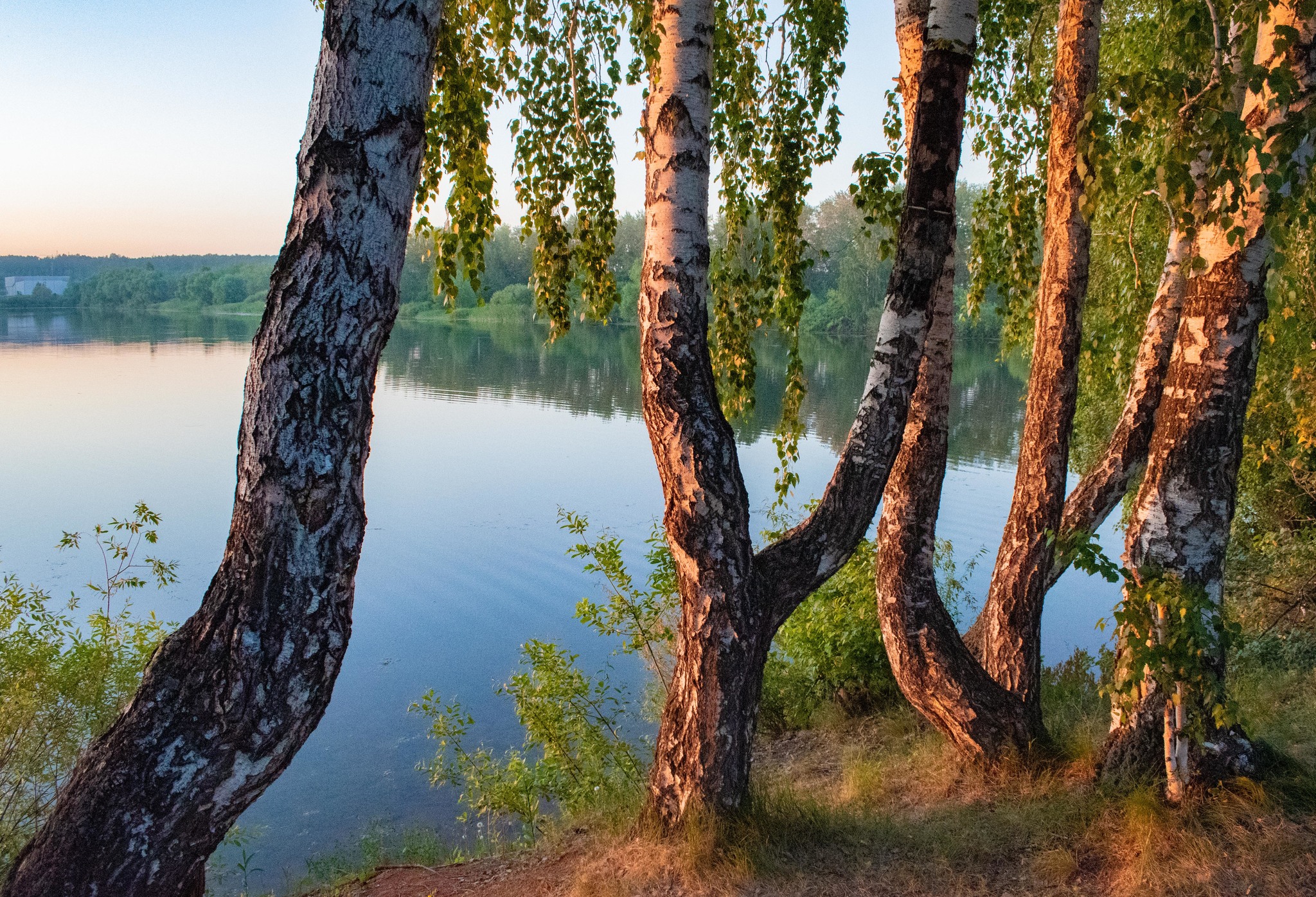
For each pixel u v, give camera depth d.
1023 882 3.75
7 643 5.70
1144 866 3.52
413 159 2.27
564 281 6.07
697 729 4.23
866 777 5.25
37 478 18.00
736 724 4.23
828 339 62.56
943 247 4.30
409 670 9.73
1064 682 7.07
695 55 4.09
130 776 2.06
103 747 2.12
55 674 5.65
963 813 4.43
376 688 9.30
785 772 6.31
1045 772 4.61
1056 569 5.21
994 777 4.79
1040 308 5.42
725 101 6.24
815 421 25.12
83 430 23.64
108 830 2.04
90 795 2.07
